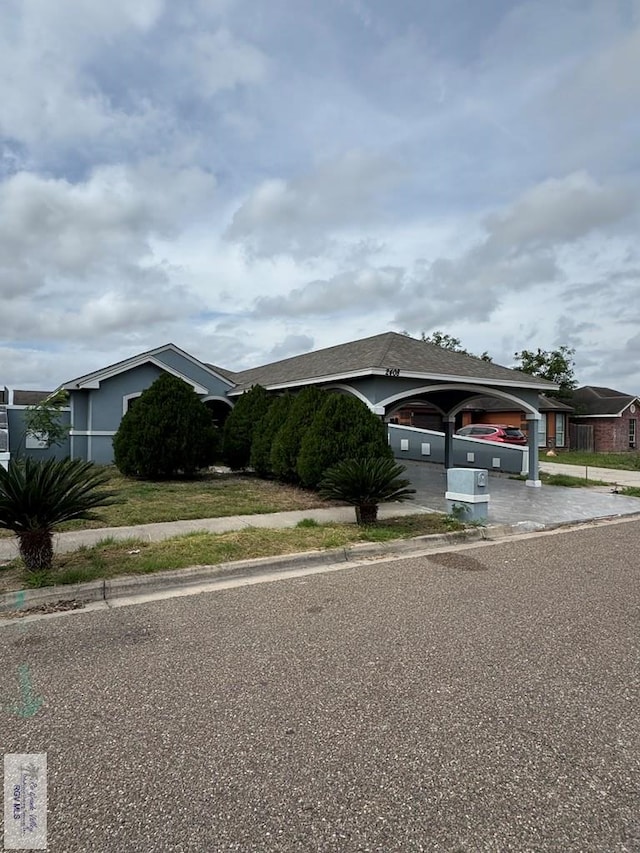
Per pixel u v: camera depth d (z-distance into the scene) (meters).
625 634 4.13
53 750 2.64
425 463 18.80
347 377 11.90
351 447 10.19
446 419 16.39
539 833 2.09
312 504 9.83
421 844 2.04
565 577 5.79
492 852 2.00
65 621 4.44
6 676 3.43
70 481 5.51
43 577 5.18
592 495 12.41
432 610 4.67
